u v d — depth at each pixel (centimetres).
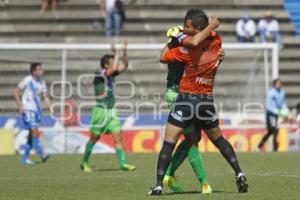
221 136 3644
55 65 8425
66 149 7944
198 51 3497
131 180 4566
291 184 4169
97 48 8306
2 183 4388
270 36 10588
